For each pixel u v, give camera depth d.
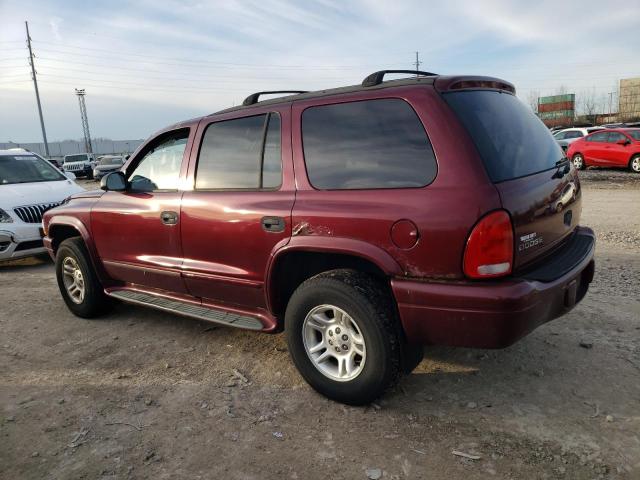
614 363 3.45
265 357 3.84
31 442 2.84
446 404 3.07
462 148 2.64
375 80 3.09
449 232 2.59
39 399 3.32
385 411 3.02
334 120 3.12
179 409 3.13
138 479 2.51
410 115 2.82
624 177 15.38
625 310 4.37
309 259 3.33
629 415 2.85
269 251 3.30
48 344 4.29
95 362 3.88
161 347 4.12
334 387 3.07
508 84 3.37
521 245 2.66
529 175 2.88
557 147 3.52
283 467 2.56
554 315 2.89
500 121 2.96
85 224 4.65
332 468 2.53
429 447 2.66
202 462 2.62
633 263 5.91
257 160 3.48
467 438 2.72
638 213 9.48
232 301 3.74
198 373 3.62
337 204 2.97
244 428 2.90
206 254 3.72
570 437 2.68
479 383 3.29
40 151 88.94
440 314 2.67
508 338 2.58
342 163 3.04
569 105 60.44
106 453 2.72
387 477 2.45
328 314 3.12
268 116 3.46
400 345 2.87
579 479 2.37
